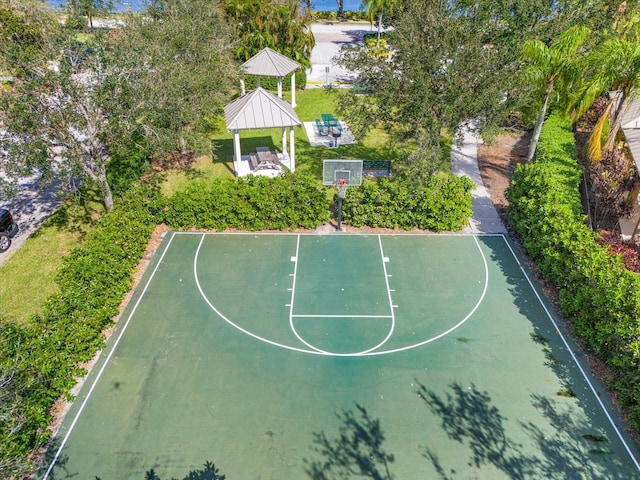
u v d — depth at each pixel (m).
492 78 19.67
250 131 32.44
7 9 22.69
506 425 12.95
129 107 19.59
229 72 27.72
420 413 13.30
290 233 21.53
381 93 20.53
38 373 12.15
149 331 16.00
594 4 27.00
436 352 15.33
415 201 21.05
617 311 13.98
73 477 11.55
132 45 21.08
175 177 26.11
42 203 23.06
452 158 28.52
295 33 37.69
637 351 12.62
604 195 21.62
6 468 10.01
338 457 12.11
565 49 22.59
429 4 20.80
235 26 36.47
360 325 16.39
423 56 19.64
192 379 14.30
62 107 17.83
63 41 17.77
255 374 14.50
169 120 22.12
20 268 18.75
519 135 31.55
